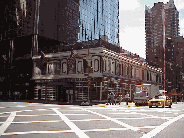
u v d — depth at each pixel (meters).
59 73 44.97
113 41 81.81
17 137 7.57
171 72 106.19
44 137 7.59
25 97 48.62
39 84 46.88
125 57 49.81
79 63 42.75
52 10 57.28
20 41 53.62
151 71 66.19
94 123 11.07
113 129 9.30
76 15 62.91
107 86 41.97
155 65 75.06
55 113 16.06
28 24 54.25
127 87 49.62
